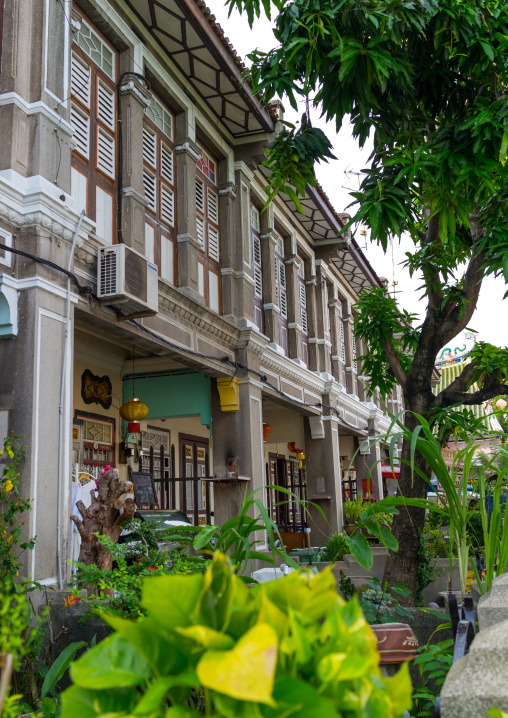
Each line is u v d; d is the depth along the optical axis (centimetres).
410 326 730
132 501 501
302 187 637
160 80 877
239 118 1048
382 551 1044
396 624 282
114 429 1073
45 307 589
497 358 631
